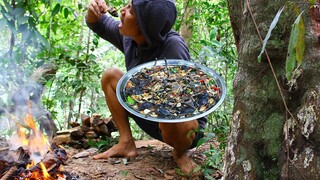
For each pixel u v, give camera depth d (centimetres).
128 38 288
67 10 334
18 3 265
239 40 175
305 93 144
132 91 230
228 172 164
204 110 210
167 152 296
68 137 309
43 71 311
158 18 247
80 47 379
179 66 247
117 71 272
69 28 417
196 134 268
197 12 412
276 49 149
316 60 142
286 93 150
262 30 151
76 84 366
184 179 249
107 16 306
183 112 211
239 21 171
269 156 155
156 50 268
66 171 235
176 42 267
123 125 280
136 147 308
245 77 161
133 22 253
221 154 253
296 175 143
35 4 315
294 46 100
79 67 367
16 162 207
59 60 348
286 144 147
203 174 246
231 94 405
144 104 219
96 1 297
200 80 234
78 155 279
